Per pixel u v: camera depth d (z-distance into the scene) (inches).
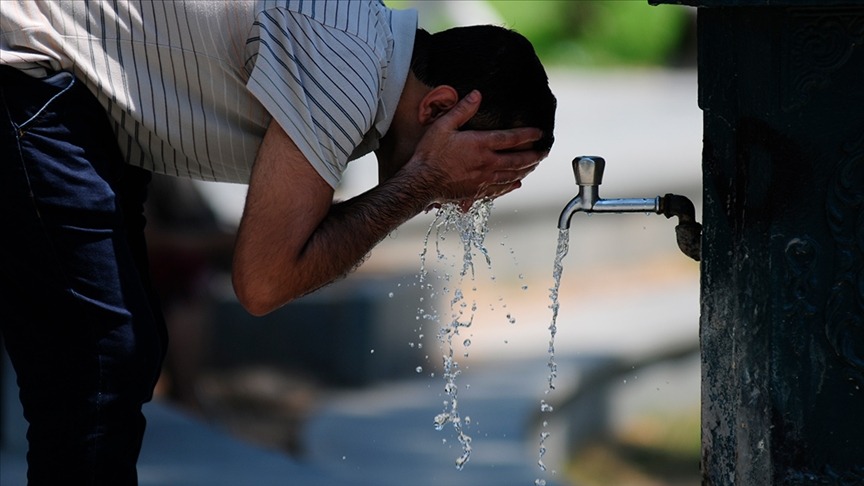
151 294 296.5
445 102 265.9
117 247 255.9
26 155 246.1
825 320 229.5
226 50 253.0
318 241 251.9
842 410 231.0
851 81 223.6
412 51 265.3
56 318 252.2
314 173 250.1
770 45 224.4
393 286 757.3
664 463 635.5
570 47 1637.6
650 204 249.8
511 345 747.4
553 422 629.0
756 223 230.1
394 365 742.5
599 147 1055.0
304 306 729.0
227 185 850.8
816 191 227.0
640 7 1652.3
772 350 231.0
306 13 249.8
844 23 222.4
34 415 255.0
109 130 260.2
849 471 231.8
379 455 544.7
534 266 932.0
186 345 637.3
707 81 234.2
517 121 266.8
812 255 228.5
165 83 255.9
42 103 247.6
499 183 269.3
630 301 851.4
